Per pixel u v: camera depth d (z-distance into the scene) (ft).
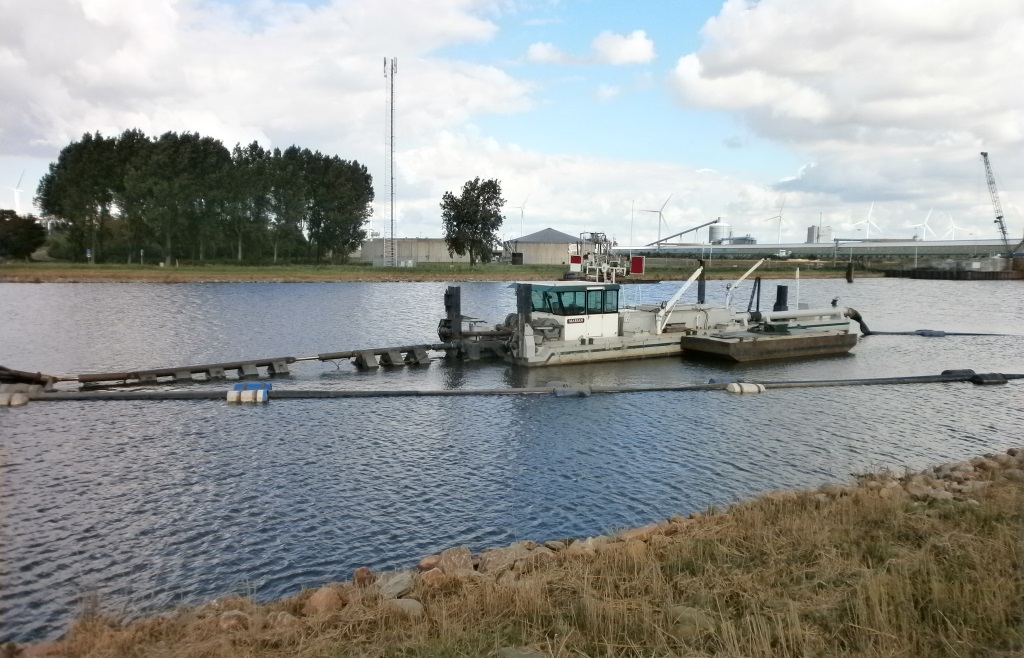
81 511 57.31
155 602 42.60
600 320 139.64
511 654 26.71
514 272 450.71
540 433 82.84
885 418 92.38
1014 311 275.80
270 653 28.60
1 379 103.55
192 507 58.29
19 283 301.63
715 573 34.88
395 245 476.95
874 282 509.35
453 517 56.34
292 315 209.97
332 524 54.80
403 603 33.58
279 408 94.79
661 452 75.15
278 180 435.53
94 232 401.90
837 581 32.60
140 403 96.84
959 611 28.25
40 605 42.39
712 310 158.71
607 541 44.88
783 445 78.33
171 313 205.05
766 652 25.49
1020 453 67.26
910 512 44.21
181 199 388.16
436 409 95.20
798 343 146.92
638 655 26.45
